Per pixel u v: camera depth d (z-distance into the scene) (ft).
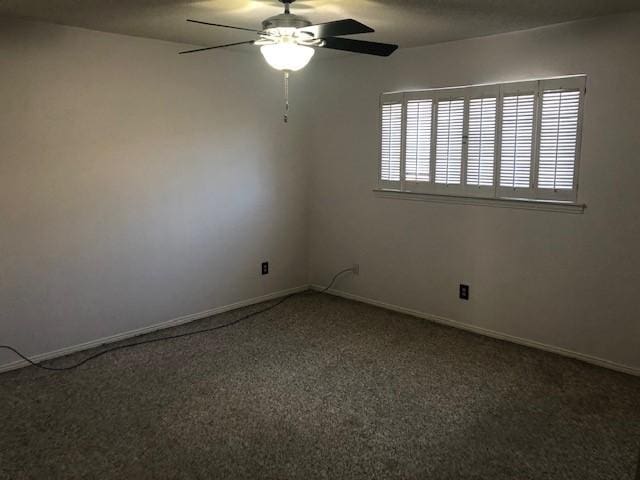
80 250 11.83
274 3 8.96
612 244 10.72
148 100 12.52
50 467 7.70
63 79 11.12
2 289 10.82
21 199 10.85
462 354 11.82
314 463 7.80
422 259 14.05
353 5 9.16
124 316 12.76
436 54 12.88
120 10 9.59
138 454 8.01
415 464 7.78
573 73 10.77
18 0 8.93
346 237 15.90
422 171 13.65
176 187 13.34
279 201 15.87
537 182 11.60
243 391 10.06
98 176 11.91
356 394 9.95
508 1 9.03
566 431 8.65
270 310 15.03
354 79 14.84
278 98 15.30
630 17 9.93
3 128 10.45
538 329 12.07
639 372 10.62
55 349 11.68
